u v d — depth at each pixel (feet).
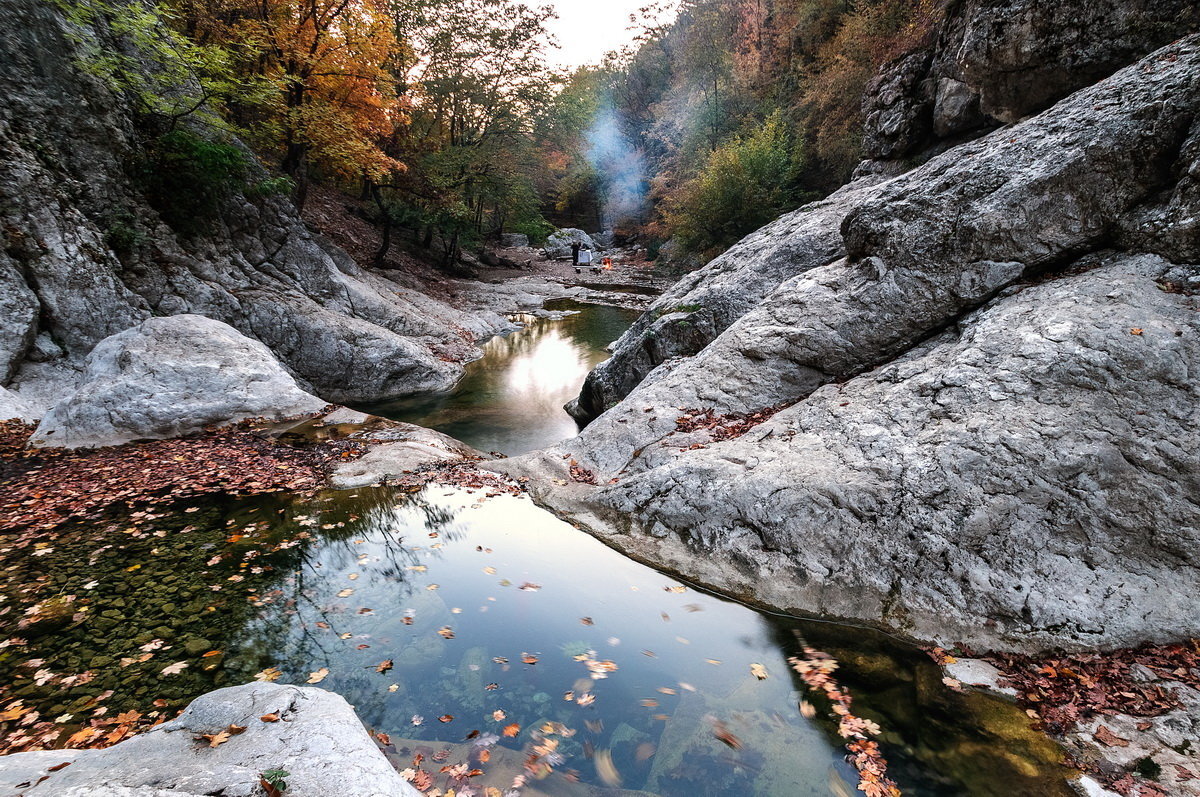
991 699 12.39
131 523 20.16
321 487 23.53
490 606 16.35
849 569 16.21
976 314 20.44
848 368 23.17
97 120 37.06
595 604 16.51
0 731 11.39
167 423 27.78
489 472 25.36
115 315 34.45
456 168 91.30
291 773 8.46
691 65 120.47
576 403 40.27
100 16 39.45
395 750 11.27
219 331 32.53
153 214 39.58
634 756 11.32
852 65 75.97
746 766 11.08
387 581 17.47
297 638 14.69
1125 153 18.25
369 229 90.07
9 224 31.14
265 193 47.70
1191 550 13.70
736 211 78.89
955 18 39.27
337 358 42.47
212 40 52.42
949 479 16.06
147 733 9.71
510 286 96.78
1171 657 12.56
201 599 16.19
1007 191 20.07
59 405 26.86
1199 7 22.15
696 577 17.60
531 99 101.76
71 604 15.74
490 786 10.46
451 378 48.57
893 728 11.87
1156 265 17.65
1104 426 15.25
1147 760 10.46
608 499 21.33
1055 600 13.89
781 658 14.20
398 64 86.07
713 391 24.95
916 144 44.29
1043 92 27.35
